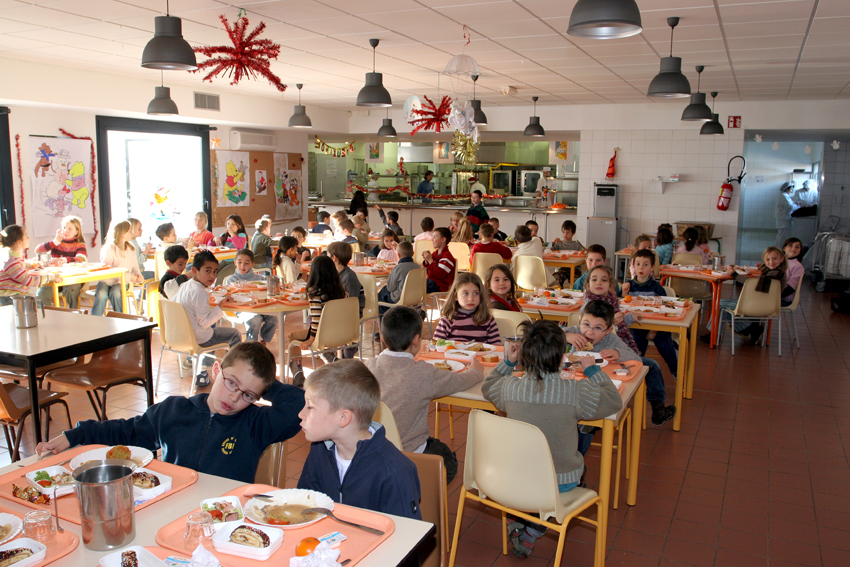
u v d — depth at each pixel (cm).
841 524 292
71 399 445
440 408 380
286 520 147
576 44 567
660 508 306
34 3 445
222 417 203
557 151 1280
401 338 251
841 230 1090
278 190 1155
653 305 438
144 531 148
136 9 461
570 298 472
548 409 229
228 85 842
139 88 792
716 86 804
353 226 894
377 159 1426
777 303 568
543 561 262
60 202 784
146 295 659
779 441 389
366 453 168
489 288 408
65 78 708
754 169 1581
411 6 448
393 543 142
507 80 786
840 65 652
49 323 359
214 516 148
